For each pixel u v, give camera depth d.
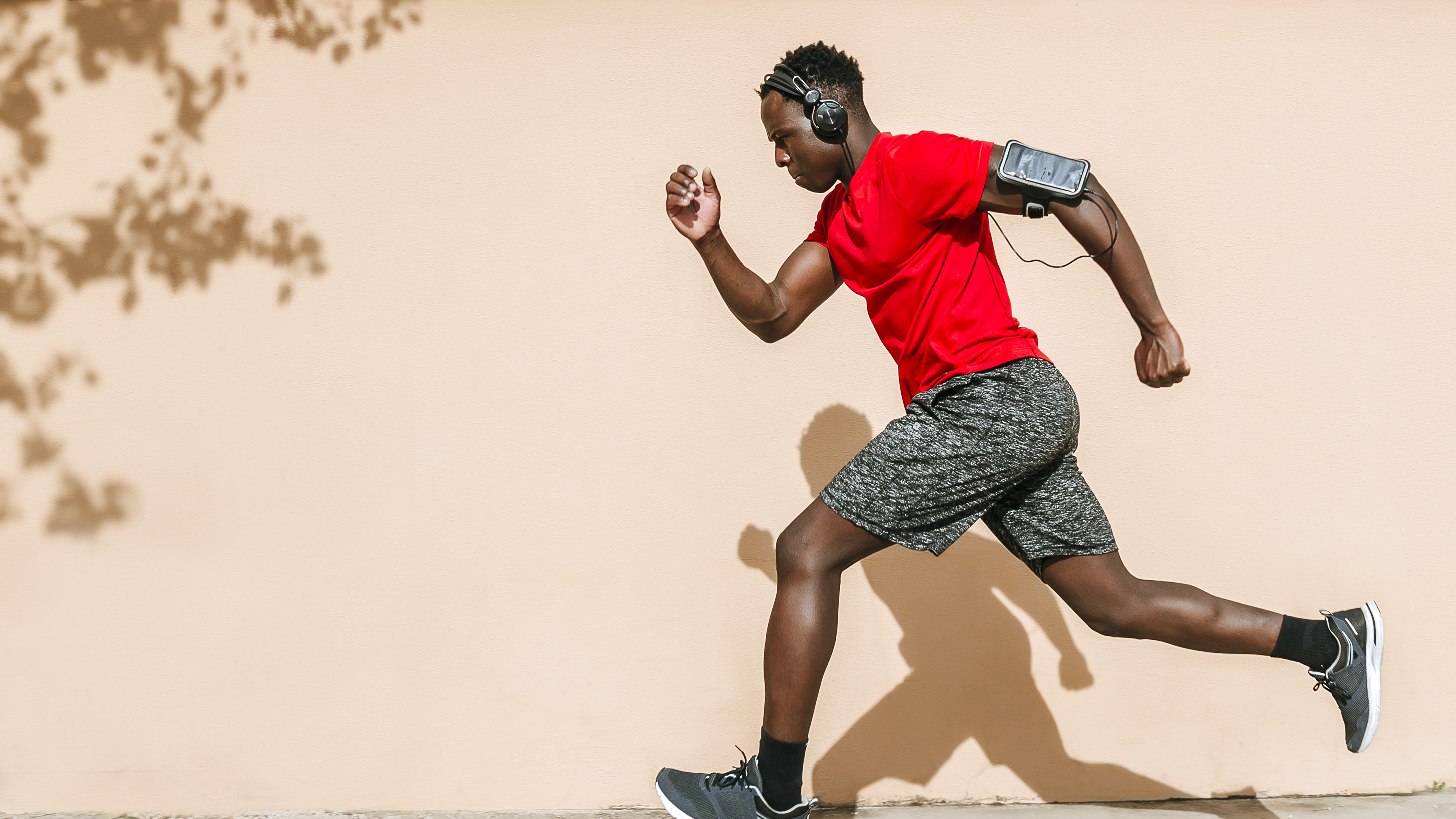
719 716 2.75
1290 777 2.76
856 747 2.76
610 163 2.72
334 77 2.71
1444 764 2.74
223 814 2.73
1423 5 2.70
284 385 2.72
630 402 2.74
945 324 2.12
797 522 2.16
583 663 2.75
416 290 2.72
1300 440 2.73
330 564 2.73
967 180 2.04
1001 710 2.76
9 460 2.71
